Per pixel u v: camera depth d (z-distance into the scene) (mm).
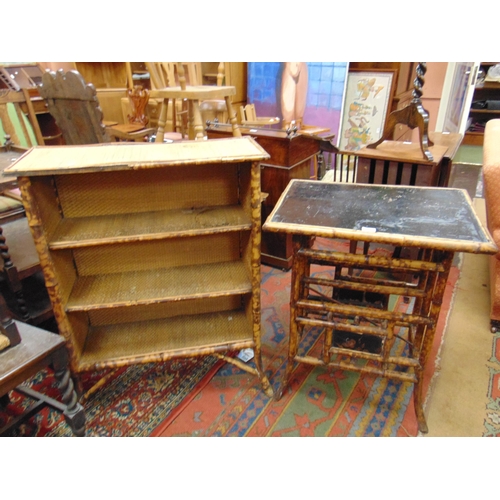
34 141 3203
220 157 1408
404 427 1665
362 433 1643
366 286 1540
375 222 1400
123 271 1821
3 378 1203
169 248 1810
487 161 1925
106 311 1896
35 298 2199
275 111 4805
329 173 3373
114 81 4879
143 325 1918
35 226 1363
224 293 1656
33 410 1583
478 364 1979
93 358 1700
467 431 1640
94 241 1454
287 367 1747
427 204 1546
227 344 1769
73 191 1610
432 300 1417
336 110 4461
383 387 1860
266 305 2455
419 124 2281
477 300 2463
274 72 4637
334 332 1951
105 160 1385
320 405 1775
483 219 3496
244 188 1641
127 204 1687
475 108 6207
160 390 1870
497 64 5840
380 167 2482
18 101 2615
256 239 1569
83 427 1550
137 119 4035
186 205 1743
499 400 1777
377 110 4512
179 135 3643
